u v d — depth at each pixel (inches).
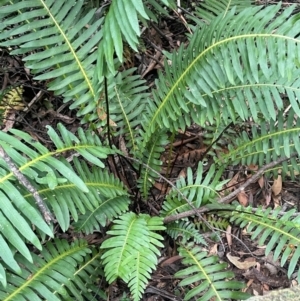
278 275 49.9
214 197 47.9
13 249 37.0
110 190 45.9
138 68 62.7
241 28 39.7
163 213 48.8
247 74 40.8
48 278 39.0
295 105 42.1
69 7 46.4
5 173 34.9
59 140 39.9
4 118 57.0
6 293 36.9
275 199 55.4
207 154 55.1
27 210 33.6
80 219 44.3
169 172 56.3
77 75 47.3
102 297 44.3
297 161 51.3
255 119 43.4
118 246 40.2
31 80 60.3
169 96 45.1
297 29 37.3
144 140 48.6
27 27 45.5
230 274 42.9
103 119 49.0
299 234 42.6
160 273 49.4
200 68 41.8
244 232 52.1
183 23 62.2
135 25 33.2
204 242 46.1
